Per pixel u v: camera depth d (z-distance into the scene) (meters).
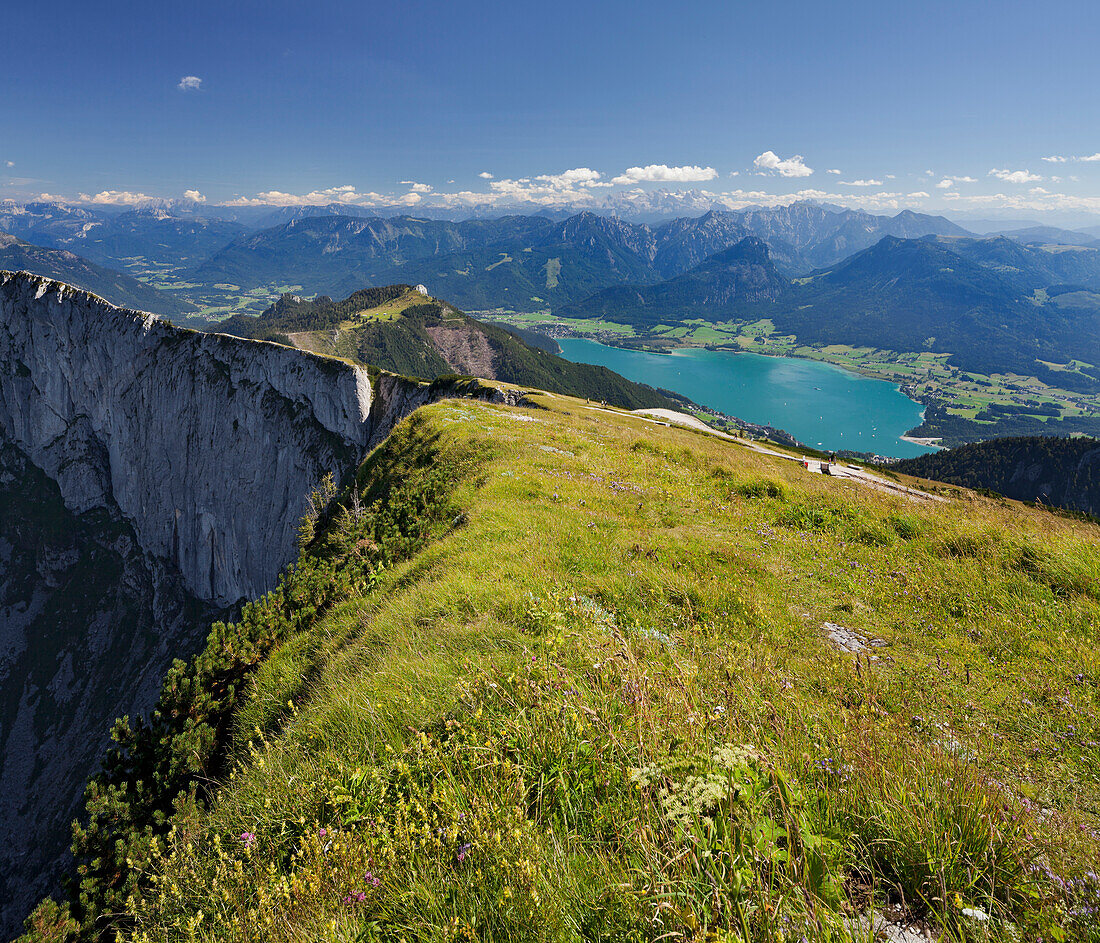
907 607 8.84
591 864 3.54
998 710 5.68
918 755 4.15
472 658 6.37
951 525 12.20
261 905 3.99
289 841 4.96
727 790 3.41
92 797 9.55
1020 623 8.02
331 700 7.03
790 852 3.12
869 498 15.17
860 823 3.48
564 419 41.34
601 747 4.23
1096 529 11.69
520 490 15.72
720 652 6.30
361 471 36.06
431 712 5.69
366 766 5.16
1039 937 2.76
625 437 31.12
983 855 3.17
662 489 16.42
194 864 5.01
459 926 3.29
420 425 34.25
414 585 10.20
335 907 3.82
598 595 8.27
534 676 5.49
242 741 8.91
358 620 10.36
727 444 66.62
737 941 2.68
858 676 6.21
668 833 3.40
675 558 10.01
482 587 8.54
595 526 11.76
